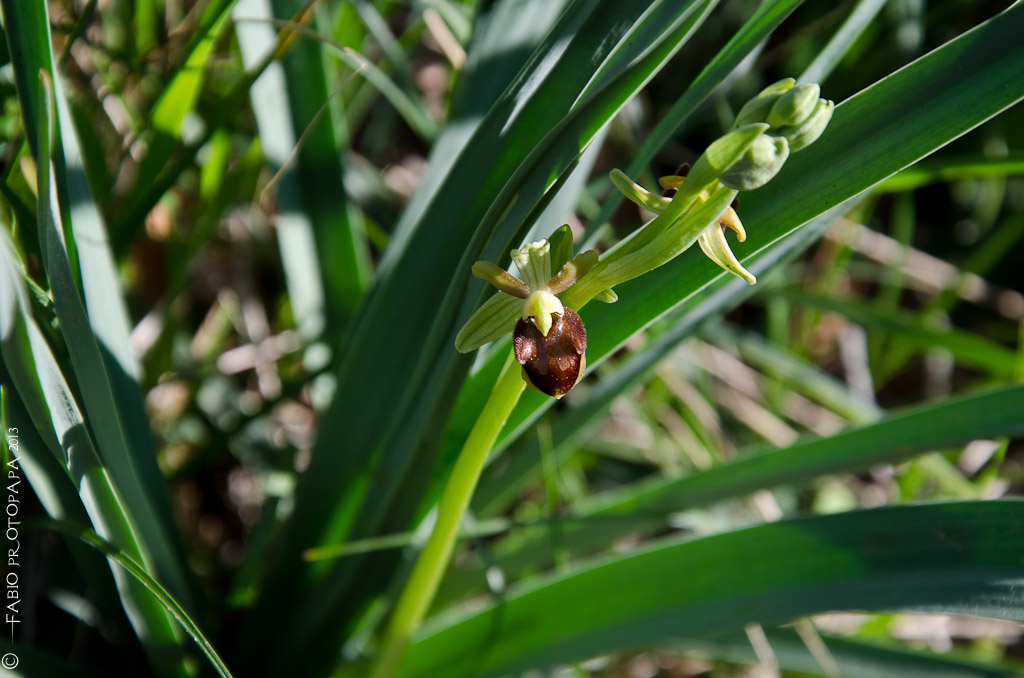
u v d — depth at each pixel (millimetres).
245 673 269
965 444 250
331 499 259
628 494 286
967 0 400
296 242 300
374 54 376
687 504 278
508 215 218
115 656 261
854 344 418
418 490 252
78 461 213
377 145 395
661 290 231
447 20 302
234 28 275
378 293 244
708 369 379
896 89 215
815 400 416
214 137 289
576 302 209
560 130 208
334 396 251
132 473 226
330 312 296
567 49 221
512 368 213
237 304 365
